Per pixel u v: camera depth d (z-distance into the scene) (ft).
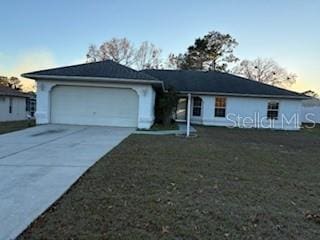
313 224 14.79
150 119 58.54
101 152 31.42
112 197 17.42
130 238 12.48
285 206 17.30
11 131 47.70
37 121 58.34
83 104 59.26
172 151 33.88
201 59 155.94
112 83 58.08
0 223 13.50
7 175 21.53
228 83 84.02
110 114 59.47
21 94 101.04
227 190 19.88
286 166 28.86
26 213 14.67
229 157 32.04
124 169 24.31
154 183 20.68
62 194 17.62
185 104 81.87
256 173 25.27
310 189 21.11
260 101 79.97
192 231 13.39
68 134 45.37
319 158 34.40
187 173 23.98
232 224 14.37
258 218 15.25
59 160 26.91
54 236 12.40
